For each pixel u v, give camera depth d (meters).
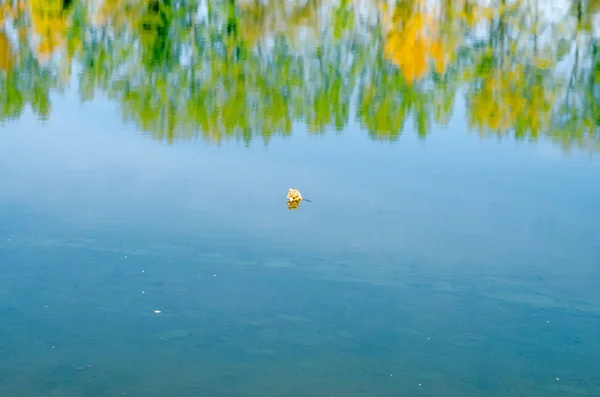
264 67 26.59
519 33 33.19
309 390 8.48
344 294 10.44
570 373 8.93
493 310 10.20
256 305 10.11
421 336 9.57
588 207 13.65
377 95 23.36
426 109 21.45
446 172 15.46
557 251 11.84
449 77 26.50
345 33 32.00
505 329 9.79
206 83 24.28
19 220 12.27
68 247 11.41
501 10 37.12
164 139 17.05
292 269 11.03
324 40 30.77
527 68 27.84
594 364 9.10
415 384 8.66
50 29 31.09
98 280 10.55
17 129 17.34
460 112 21.23
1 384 8.40
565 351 9.34
